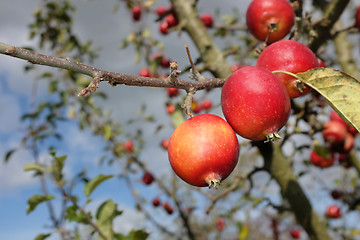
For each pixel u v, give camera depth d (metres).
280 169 0.50
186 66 0.48
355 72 0.65
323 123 0.56
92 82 0.28
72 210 0.43
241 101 0.30
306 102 0.49
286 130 0.52
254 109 0.30
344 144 0.54
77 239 0.48
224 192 0.54
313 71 0.31
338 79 0.31
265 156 0.51
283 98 0.31
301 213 0.50
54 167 0.47
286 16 0.39
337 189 0.79
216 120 0.31
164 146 0.82
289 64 0.33
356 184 0.79
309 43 0.43
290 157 0.56
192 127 0.31
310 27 0.42
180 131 0.31
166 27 0.65
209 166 0.30
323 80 0.31
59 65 0.27
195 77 0.33
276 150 0.51
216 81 0.32
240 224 0.75
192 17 0.53
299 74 0.31
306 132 0.51
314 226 0.49
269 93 0.30
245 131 0.31
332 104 0.30
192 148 0.30
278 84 0.31
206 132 0.30
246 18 0.41
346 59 0.66
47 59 0.27
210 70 0.51
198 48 0.53
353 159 0.64
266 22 0.39
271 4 0.39
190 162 0.30
